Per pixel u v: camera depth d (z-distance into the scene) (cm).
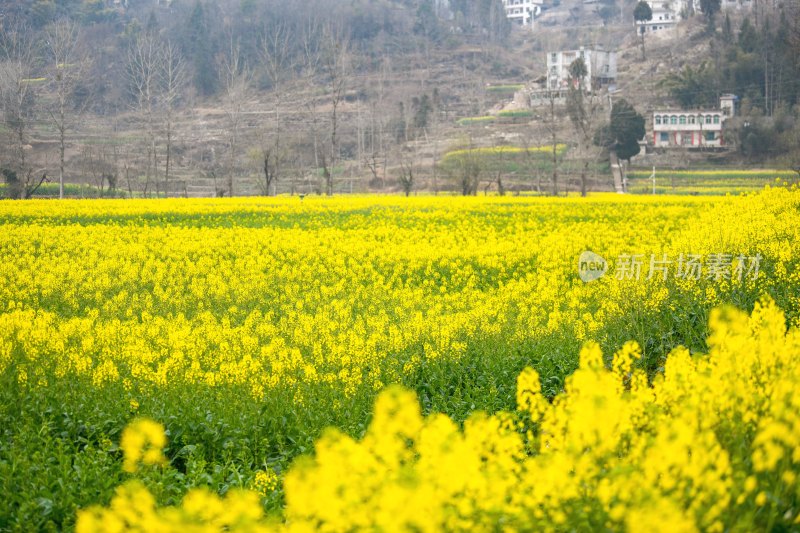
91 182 9819
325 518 513
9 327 1394
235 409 1089
